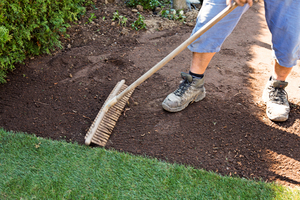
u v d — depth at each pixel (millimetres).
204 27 2061
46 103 2791
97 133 2336
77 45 3934
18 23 3146
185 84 2717
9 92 2916
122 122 2602
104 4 4867
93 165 2084
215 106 2826
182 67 3508
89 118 2633
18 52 3240
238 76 3361
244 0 1914
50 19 3523
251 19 5008
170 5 5281
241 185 1980
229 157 2254
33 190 1852
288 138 2443
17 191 1838
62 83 3109
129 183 1952
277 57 2494
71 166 2062
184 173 2053
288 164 2191
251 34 4453
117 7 4855
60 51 3760
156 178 2000
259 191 1933
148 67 3469
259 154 2285
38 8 3281
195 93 2756
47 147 2225
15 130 2428
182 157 2232
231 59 3729
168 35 4270
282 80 2729
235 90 3096
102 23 4352
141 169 2072
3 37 2719
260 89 3131
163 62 2207
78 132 2459
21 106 2727
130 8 4926
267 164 2193
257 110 2791
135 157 2189
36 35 3439
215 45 2416
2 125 2475
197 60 2580
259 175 2096
